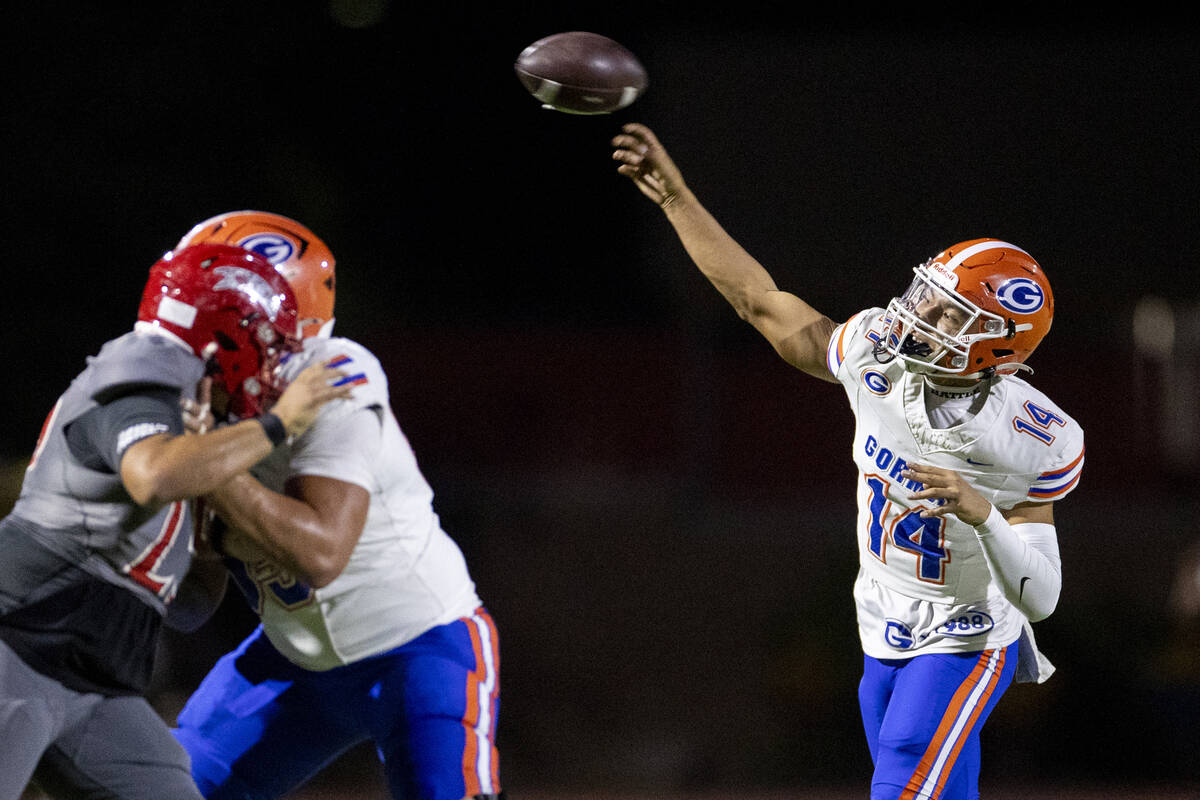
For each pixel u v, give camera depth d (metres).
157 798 10.94
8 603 10.48
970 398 13.50
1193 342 44.62
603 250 50.00
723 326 46.75
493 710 12.63
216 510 10.98
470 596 13.01
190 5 42.34
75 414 10.68
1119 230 46.78
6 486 29.17
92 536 10.60
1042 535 13.41
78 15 41.19
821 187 47.47
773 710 38.78
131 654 10.95
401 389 46.19
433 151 48.09
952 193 47.28
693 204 15.52
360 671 12.52
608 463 45.72
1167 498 43.69
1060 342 45.75
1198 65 47.22
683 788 35.94
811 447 45.53
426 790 11.98
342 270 46.03
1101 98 47.41
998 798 30.92
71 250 41.53
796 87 47.78
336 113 45.59
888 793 13.26
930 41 47.88
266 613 12.55
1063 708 33.72
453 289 49.72
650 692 41.44
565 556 43.28
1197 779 32.50
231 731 12.88
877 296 46.84
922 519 13.61
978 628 13.70
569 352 46.53
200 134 42.62
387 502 12.22
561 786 36.19
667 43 48.09
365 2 43.91
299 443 11.53
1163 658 33.62
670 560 43.38
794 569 43.31
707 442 45.69
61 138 41.34
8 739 10.21
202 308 10.97
